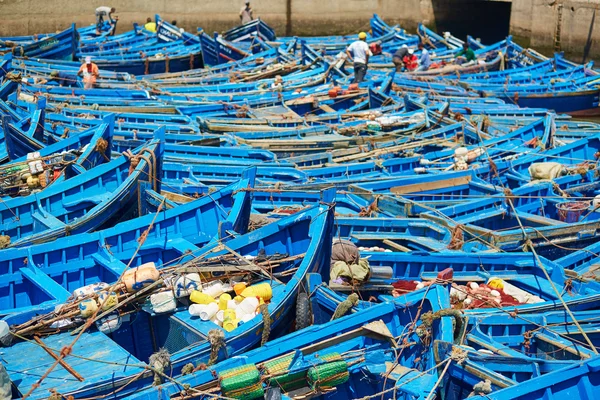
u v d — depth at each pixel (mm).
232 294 12227
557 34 42094
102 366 10398
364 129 24062
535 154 21359
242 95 28484
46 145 20797
